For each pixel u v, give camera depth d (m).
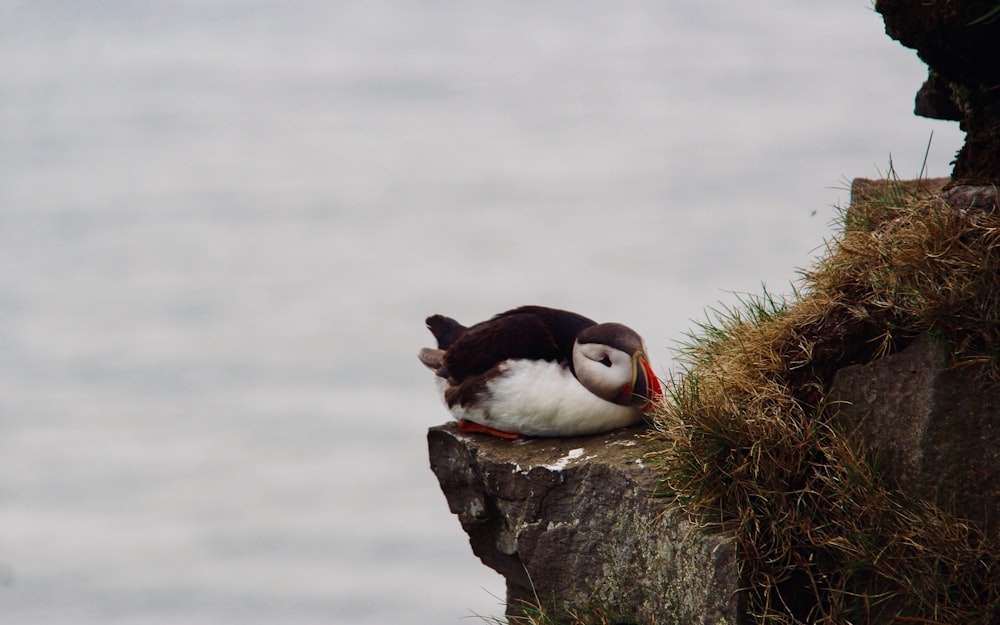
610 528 8.39
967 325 7.27
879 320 7.71
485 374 9.45
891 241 7.80
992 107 8.34
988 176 8.30
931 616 7.01
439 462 9.95
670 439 8.26
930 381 7.37
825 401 7.77
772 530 7.42
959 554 7.02
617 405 9.12
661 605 7.98
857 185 9.77
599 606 8.45
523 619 9.02
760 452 7.52
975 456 7.27
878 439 7.58
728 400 7.89
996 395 7.23
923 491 7.36
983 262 7.26
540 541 8.75
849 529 7.30
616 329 9.20
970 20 7.68
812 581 7.32
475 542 9.84
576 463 8.63
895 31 8.52
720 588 7.42
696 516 7.70
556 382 9.22
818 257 8.66
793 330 8.04
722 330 9.15
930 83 9.66
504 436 9.52
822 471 7.60
